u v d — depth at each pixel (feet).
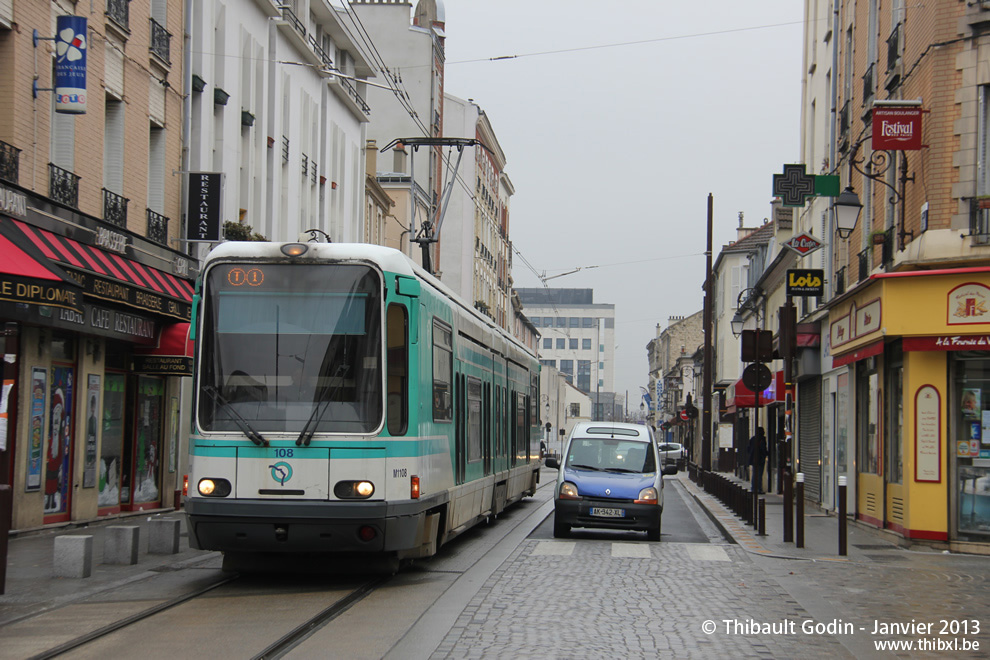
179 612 33.37
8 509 35.99
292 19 116.37
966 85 55.26
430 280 45.85
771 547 55.16
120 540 44.06
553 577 42.47
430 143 100.73
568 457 65.46
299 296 39.34
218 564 44.91
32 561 45.09
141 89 75.20
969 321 53.21
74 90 59.11
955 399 54.95
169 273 76.28
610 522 60.49
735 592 39.22
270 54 110.22
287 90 116.37
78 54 59.26
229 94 96.89
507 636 29.76
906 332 54.65
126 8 71.61
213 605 34.78
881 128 56.29
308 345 38.96
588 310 514.27
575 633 30.40
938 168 56.03
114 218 69.67
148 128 76.48
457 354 51.29
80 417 62.75
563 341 514.68
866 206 75.87
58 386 60.39
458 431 51.21
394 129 203.10
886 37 69.05
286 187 116.26
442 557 49.93
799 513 54.95
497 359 67.00
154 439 75.97
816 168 100.73
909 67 61.62
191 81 85.71
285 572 42.83
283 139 115.14
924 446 55.16
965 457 54.49
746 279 196.24
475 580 41.50
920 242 56.70
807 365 88.99
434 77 208.13
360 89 154.51
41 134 59.88
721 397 202.18
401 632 30.35
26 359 56.03
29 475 56.80
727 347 199.72
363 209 151.64
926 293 54.29
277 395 38.65
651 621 32.68
